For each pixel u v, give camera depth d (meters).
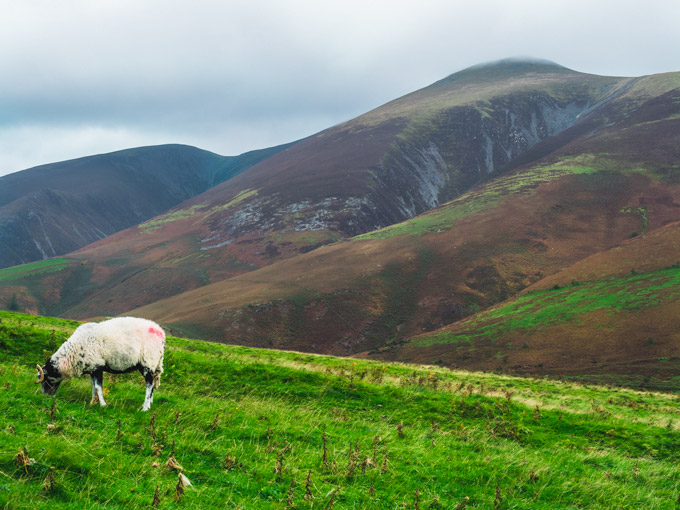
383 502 8.73
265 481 8.88
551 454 13.50
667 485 12.27
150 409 12.15
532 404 24.14
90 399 12.47
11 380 12.97
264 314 164.00
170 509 7.14
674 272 132.25
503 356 112.00
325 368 27.33
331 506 7.94
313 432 12.30
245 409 13.70
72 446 8.45
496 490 9.84
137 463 8.63
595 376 92.06
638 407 29.17
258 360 28.02
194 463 9.24
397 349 132.75
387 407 17.17
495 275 175.50
